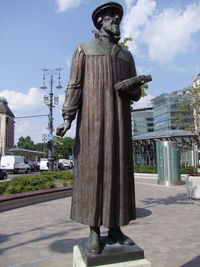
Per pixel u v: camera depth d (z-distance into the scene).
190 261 4.47
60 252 5.07
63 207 10.19
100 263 2.61
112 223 2.70
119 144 2.85
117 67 2.95
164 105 61.66
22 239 5.95
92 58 2.89
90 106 2.83
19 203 10.25
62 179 17.44
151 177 22.58
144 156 32.75
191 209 9.14
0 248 5.34
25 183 12.88
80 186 2.83
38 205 10.66
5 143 83.00
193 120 18.78
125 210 2.78
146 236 5.96
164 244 5.39
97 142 2.77
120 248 2.78
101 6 2.94
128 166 2.95
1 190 11.38
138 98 3.08
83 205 2.77
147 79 2.80
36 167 44.78
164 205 9.91
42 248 5.31
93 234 2.81
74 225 7.23
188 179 11.57
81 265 2.68
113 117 2.83
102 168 2.77
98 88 2.84
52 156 25.83
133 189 3.00
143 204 10.15
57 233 6.43
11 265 4.47
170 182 17.14
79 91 2.94
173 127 58.31
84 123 2.85
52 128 26.73
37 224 7.38
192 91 17.59
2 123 83.44
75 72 2.93
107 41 2.99
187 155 32.16
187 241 5.59
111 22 2.95
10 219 8.05
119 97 2.89
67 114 2.91
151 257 4.66
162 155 17.53
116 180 2.80
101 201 2.74
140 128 77.19
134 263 2.65
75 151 2.96
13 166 35.44
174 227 6.76
